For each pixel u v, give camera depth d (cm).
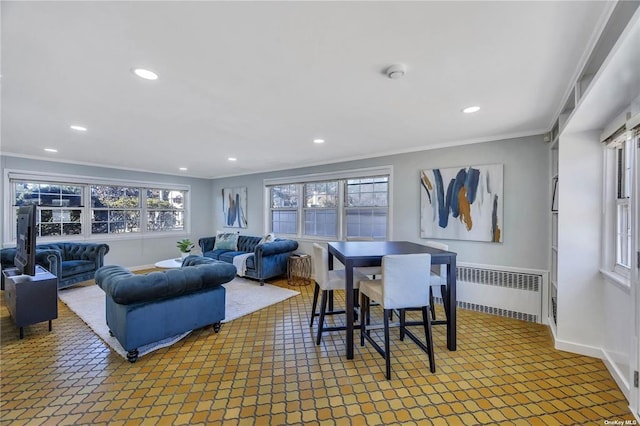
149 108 261
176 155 476
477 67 189
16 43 160
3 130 331
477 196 372
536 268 335
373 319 351
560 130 259
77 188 551
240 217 687
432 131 337
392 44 163
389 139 374
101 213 582
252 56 176
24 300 287
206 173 679
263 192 643
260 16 139
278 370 234
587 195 254
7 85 213
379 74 199
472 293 375
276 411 185
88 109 263
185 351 264
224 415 181
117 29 149
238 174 688
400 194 441
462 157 386
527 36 156
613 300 229
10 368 235
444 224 397
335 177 521
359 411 186
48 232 517
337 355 259
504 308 352
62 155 477
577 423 176
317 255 306
